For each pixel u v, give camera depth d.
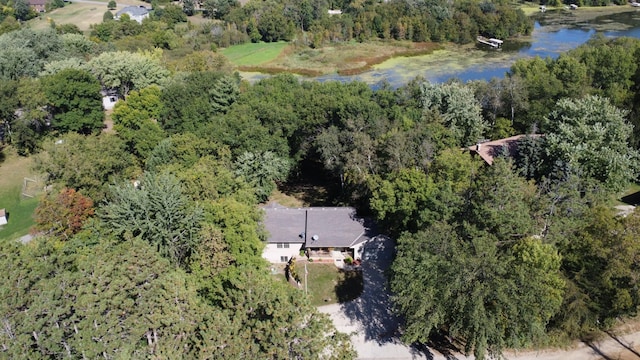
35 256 38.12
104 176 61.81
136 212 46.38
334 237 56.97
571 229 42.44
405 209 51.56
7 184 79.44
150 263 37.34
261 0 186.00
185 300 34.59
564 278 41.66
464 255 39.25
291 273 54.66
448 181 50.44
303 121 70.06
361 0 183.25
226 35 160.88
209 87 83.12
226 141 67.00
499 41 153.88
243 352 30.81
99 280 34.25
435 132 63.22
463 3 165.75
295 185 78.56
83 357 32.00
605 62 80.88
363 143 61.09
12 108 83.06
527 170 60.75
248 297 34.66
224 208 46.72
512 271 38.62
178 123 78.81
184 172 56.03
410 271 40.88
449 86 75.56
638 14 177.88
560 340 45.03
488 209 41.56
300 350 30.64
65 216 51.31
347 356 33.19
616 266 39.38
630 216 42.03
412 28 160.50
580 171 53.81
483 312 37.53
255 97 79.06
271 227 58.72
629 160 57.59
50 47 110.50
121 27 147.62
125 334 33.03
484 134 76.88
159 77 100.00
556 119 64.38
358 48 155.88
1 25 148.75
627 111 65.75
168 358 30.41
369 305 50.66
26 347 30.97
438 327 45.66
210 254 43.88
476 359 38.31
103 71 98.31
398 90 77.00
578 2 193.38
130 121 77.44
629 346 44.47
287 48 156.88
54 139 84.19
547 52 142.50
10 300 32.50
